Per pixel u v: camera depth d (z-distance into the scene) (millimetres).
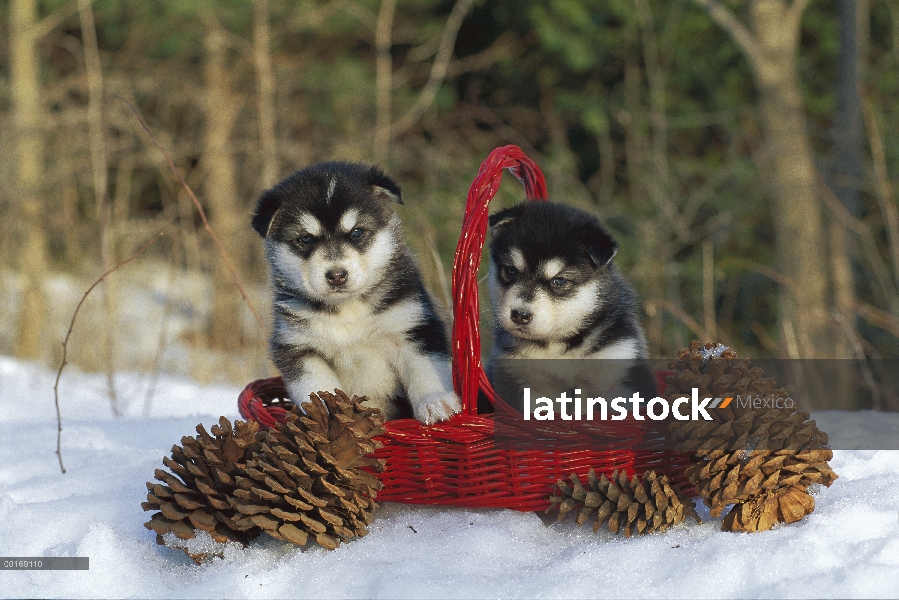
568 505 2941
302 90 11617
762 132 10055
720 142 11797
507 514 3143
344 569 2768
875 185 8766
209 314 9828
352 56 12406
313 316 3648
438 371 3566
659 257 9492
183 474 2934
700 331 5504
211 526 2881
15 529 3160
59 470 3914
